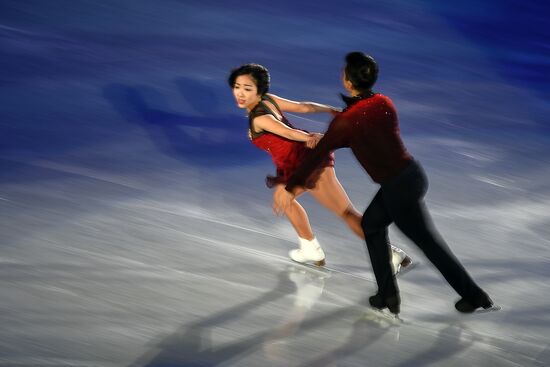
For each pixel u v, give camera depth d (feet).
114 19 127.85
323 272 66.49
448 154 97.50
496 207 84.12
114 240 66.44
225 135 95.14
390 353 54.95
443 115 111.14
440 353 55.77
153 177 81.41
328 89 114.93
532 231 79.00
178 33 126.93
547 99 124.98
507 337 59.06
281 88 112.27
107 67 109.60
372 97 56.18
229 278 62.90
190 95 105.19
